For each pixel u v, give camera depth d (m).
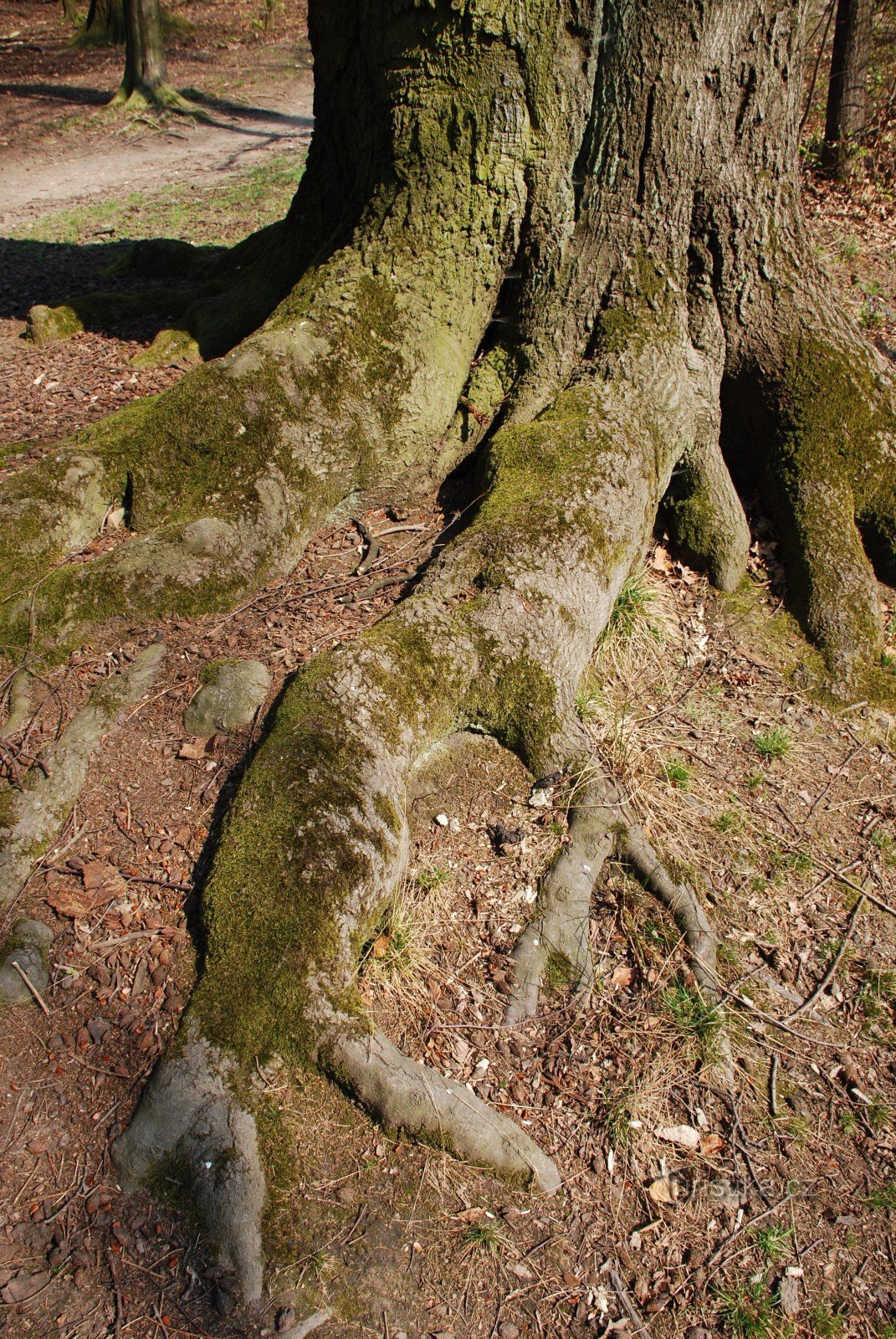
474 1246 2.93
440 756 4.09
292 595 4.64
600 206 4.91
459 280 5.01
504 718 4.13
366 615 4.49
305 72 23.86
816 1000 3.73
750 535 5.48
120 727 4.02
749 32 4.61
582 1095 3.31
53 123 19.38
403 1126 3.07
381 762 3.68
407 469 5.10
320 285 4.97
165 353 6.54
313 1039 3.14
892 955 3.90
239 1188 2.86
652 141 4.72
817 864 4.17
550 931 3.64
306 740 3.61
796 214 5.23
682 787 4.29
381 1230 2.92
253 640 4.37
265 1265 2.80
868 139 10.88
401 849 3.63
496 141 4.70
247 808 3.48
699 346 5.27
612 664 4.71
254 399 4.62
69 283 9.22
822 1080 3.51
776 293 5.20
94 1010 3.26
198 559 4.50
